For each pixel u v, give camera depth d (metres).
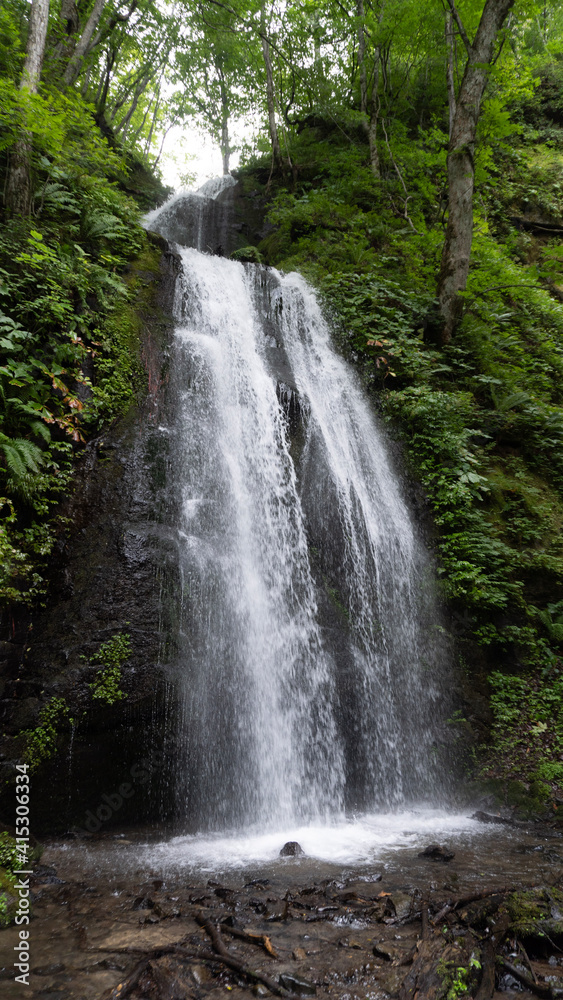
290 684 6.26
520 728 6.93
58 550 5.71
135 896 3.64
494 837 5.09
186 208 16.98
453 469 8.91
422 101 18.77
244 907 3.43
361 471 8.61
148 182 18.91
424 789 6.48
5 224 7.46
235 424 7.81
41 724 4.98
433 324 11.14
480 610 7.73
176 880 3.92
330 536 7.67
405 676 6.99
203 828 5.34
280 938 3.06
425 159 15.47
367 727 6.49
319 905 3.45
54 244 7.57
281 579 6.96
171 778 5.37
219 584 6.36
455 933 3.06
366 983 2.62
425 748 6.70
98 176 9.99
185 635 5.86
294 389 8.77
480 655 7.51
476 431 9.45
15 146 7.88
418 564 8.02
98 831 5.00
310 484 8.02
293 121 20.66
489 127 13.51
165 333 8.05
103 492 6.25
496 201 17.22
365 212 14.92
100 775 5.11
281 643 6.45
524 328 13.21
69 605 5.57
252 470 7.60
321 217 14.13
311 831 5.32
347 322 10.67
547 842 4.92
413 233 13.84
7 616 5.17
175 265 9.23
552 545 8.76
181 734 5.48
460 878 3.93
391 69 18.45
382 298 11.15
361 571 7.60
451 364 10.95
